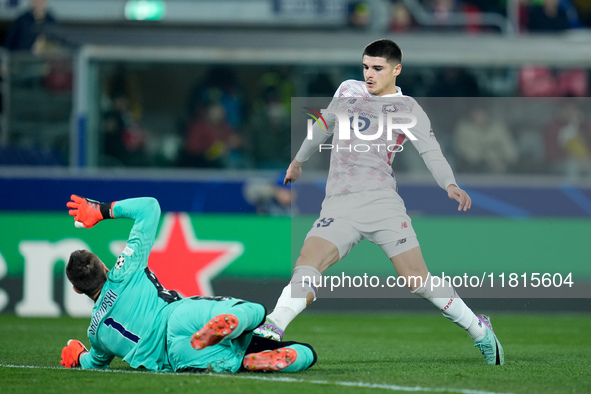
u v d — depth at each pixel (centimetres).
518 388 1503
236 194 3550
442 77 3962
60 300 3403
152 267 3434
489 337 1839
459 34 4312
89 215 1636
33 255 3425
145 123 3994
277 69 3969
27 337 2592
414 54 3928
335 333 2831
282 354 1584
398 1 4688
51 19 4384
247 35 3969
